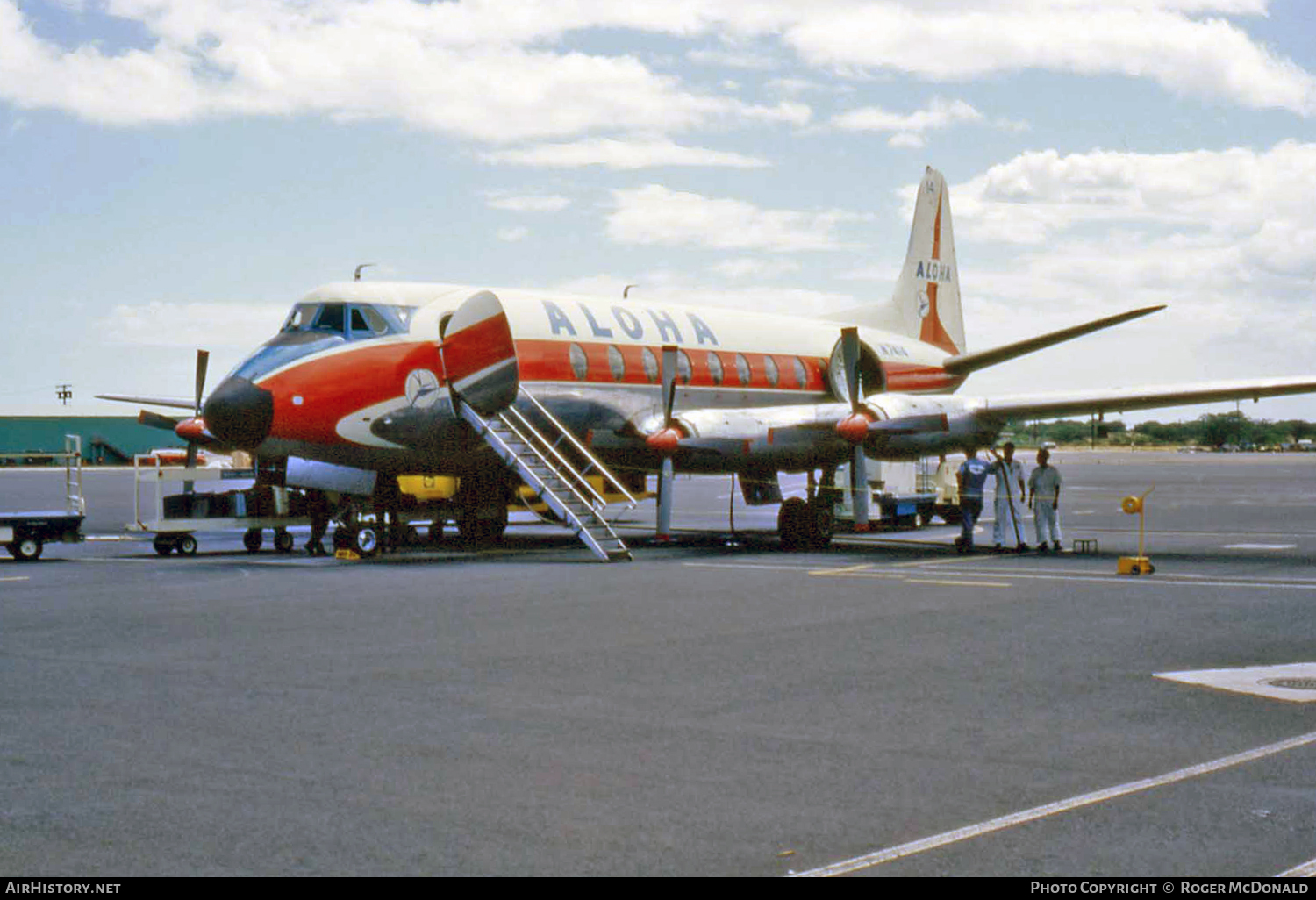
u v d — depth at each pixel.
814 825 6.75
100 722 9.23
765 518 39.47
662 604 15.98
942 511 35.03
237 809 7.04
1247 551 24.78
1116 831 6.62
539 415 24.77
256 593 17.39
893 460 26.19
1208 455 159.75
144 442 110.25
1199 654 12.17
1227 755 8.18
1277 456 152.62
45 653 12.30
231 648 12.55
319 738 8.73
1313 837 6.51
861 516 24.89
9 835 6.58
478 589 17.75
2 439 105.88
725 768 7.92
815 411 25.91
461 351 23.38
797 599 16.53
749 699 10.03
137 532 24.80
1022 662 11.69
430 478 27.06
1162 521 35.44
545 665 11.59
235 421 21.69
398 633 13.54
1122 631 13.66
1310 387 23.86
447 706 9.78
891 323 35.25
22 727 9.05
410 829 6.70
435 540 28.67
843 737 8.73
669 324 27.97
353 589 17.92
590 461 25.45
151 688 10.52
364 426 22.73
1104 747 8.41
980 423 26.06
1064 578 19.30
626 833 6.62
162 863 6.16
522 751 8.35
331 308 23.16
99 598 16.81
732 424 25.00
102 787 7.47
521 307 25.06
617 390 26.08
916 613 15.10
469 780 7.64
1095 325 28.25
